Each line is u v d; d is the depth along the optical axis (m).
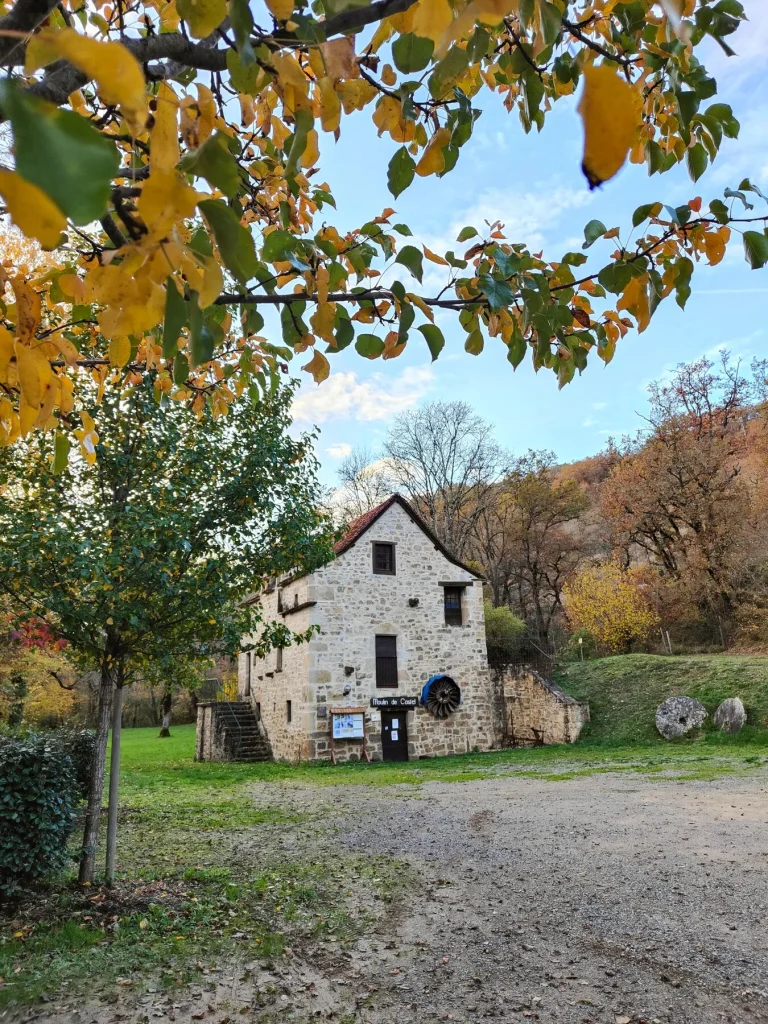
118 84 0.55
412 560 18.89
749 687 16.81
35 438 5.17
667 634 24.72
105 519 5.70
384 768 15.16
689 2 1.56
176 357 1.94
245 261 0.86
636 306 1.80
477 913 5.07
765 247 1.71
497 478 30.69
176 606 5.80
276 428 6.66
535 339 2.31
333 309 1.62
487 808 9.19
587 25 2.02
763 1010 3.53
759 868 5.82
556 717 17.92
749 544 23.50
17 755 5.33
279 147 1.85
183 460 6.09
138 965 4.11
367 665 17.52
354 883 5.88
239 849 7.26
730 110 1.67
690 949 4.27
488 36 1.29
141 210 0.77
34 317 1.11
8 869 5.16
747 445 26.44
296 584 18.47
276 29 1.25
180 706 42.91
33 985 3.80
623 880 5.70
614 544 29.89
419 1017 3.57
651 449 26.28
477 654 19.11
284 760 17.86
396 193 1.76
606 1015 3.54
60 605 5.27
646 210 1.74
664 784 10.34
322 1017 3.58
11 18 0.93
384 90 1.71
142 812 9.58
